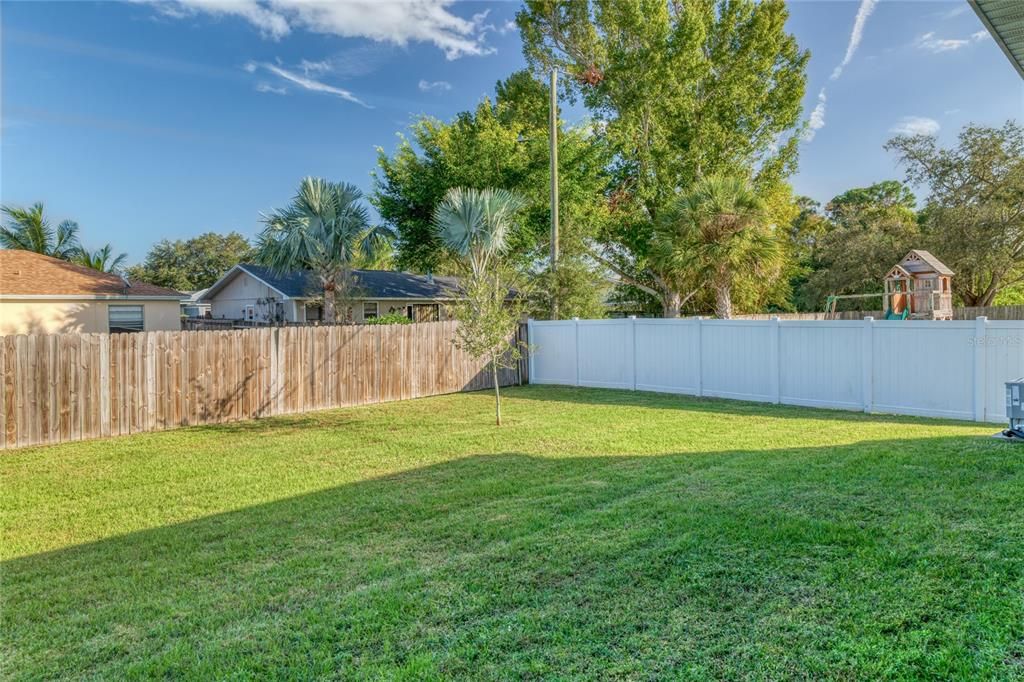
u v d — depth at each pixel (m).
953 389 8.49
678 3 23.89
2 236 28.28
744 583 3.04
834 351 9.69
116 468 6.74
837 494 4.37
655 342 12.28
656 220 19.91
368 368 12.05
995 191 21.23
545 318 16.30
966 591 2.79
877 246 25.02
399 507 4.82
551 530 4.03
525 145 21.56
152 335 9.40
